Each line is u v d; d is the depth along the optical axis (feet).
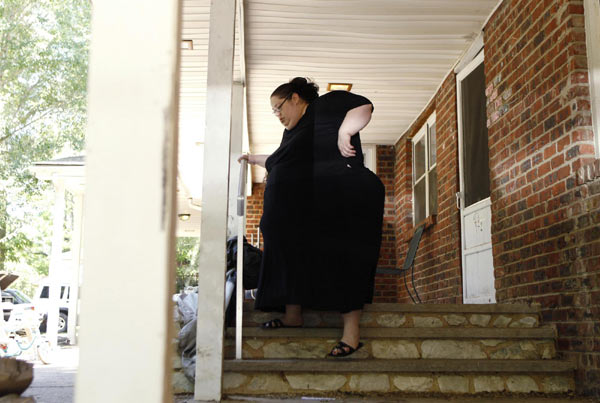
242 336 12.20
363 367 11.35
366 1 17.08
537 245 13.28
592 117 11.85
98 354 3.35
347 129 10.91
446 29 18.51
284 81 22.70
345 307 10.96
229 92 10.44
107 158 3.47
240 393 11.14
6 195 52.90
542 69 13.42
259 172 31.83
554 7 12.96
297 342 12.25
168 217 3.44
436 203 23.79
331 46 19.90
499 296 15.26
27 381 4.68
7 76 50.01
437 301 22.18
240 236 11.51
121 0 3.57
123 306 3.38
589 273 11.23
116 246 3.42
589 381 11.21
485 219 18.01
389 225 29.19
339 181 11.00
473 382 11.66
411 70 21.65
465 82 20.57
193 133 28.25
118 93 3.51
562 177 12.30
